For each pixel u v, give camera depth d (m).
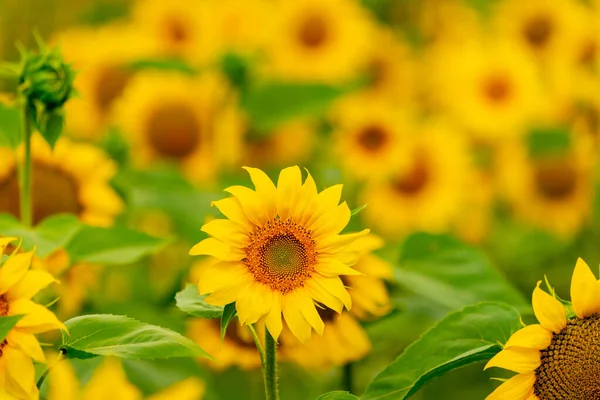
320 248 2.47
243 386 3.45
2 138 3.01
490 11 5.75
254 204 2.47
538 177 4.95
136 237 2.98
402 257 3.02
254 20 5.12
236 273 2.46
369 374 3.39
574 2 5.68
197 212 3.61
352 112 4.66
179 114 4.31
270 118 3.96
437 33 5.81
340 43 5.10
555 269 4.70
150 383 3.09
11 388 2.38
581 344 2.48
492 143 5.18
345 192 4.64
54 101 2.90
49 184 3.37
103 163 3.43
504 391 2.49
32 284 2.40
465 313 2.59
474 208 4.82
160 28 5.05
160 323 3.23
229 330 3.16
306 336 2.44
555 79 5.30
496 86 5.10
